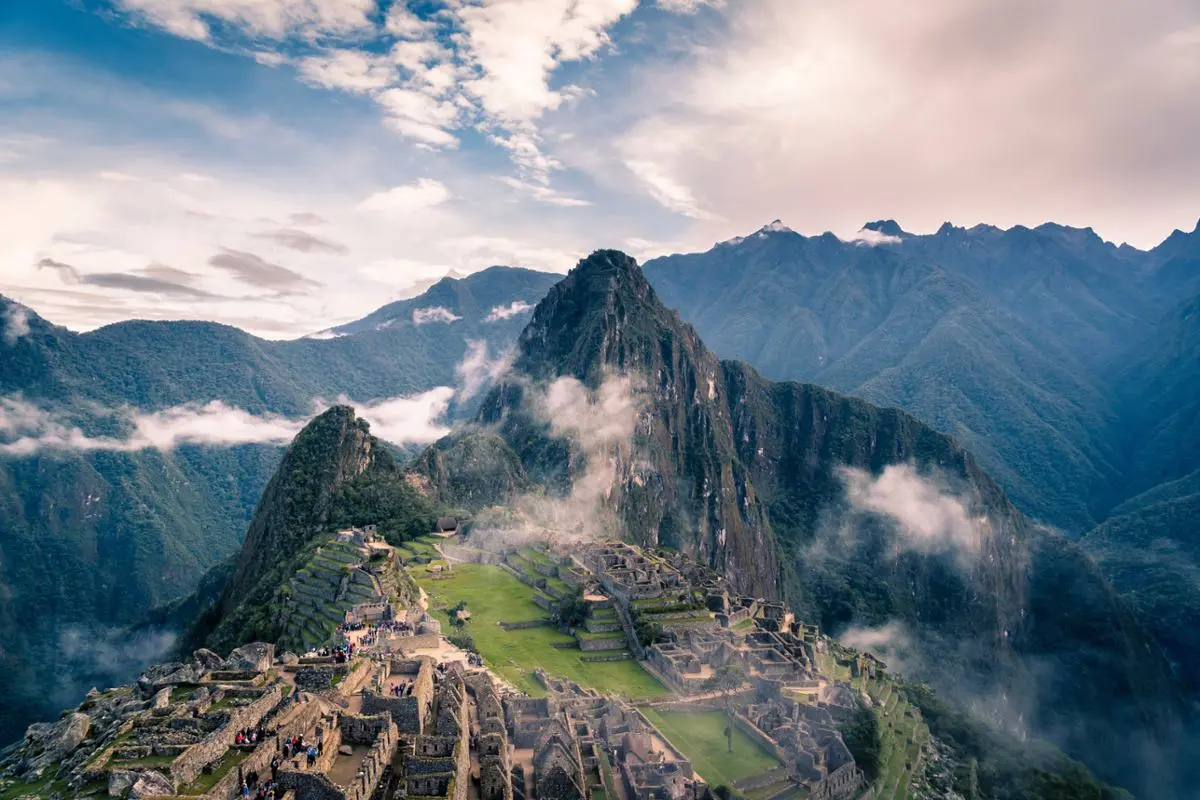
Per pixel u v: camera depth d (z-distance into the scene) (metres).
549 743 72.56
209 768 48.91
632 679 130.00
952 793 122.00
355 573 142.75
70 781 48.41
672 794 79.25
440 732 62.44
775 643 151.38
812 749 101.69
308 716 57.06
